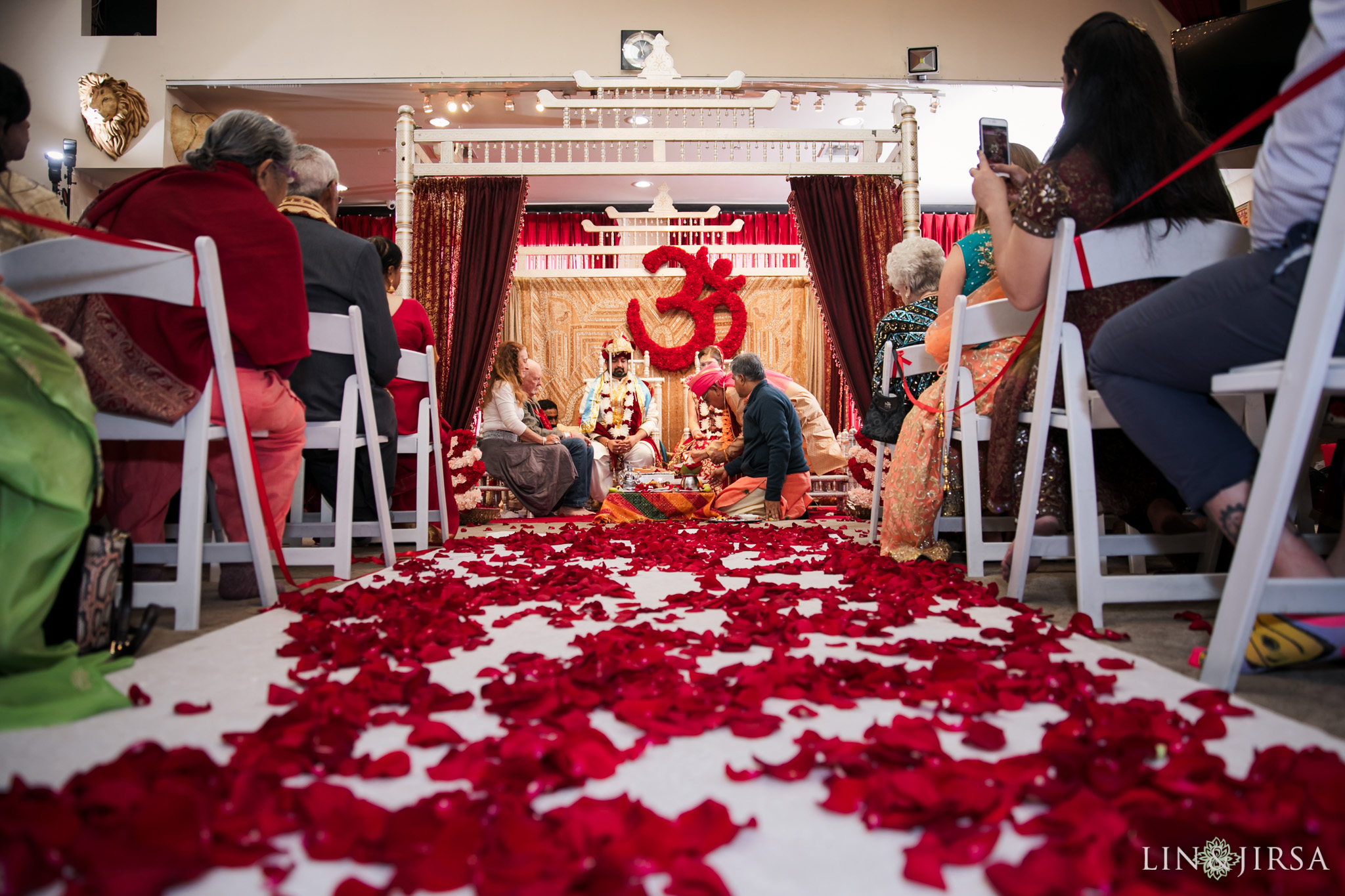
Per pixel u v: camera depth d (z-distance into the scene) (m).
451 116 6.93
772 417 4.36
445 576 2.22
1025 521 1.76
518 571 2.29
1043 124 7.35
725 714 0.93
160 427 1.60
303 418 2.09
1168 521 1.90
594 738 0.84
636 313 7.12
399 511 3.29
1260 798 0.66
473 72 6.01
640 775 0.81
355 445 2.26
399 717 0.96
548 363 7.23
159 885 0.56
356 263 2.44
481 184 5.64
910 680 1.08
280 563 1.95
